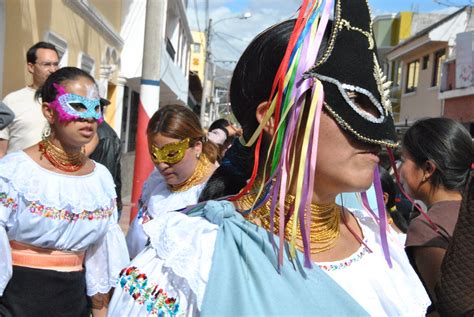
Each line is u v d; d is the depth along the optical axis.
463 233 1.40
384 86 1.09
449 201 2.02
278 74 1.04
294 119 1.04
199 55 42.19
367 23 1.10
